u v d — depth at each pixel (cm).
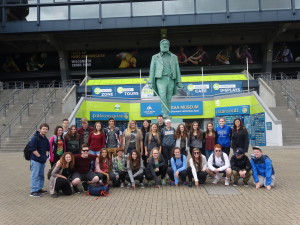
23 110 2452
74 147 835
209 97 2817
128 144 892
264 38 4419
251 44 4569
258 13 3766
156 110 2802
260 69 4662
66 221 545
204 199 691
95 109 2673
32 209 632
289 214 562
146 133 916
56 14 3888
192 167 841
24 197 746
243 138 920
